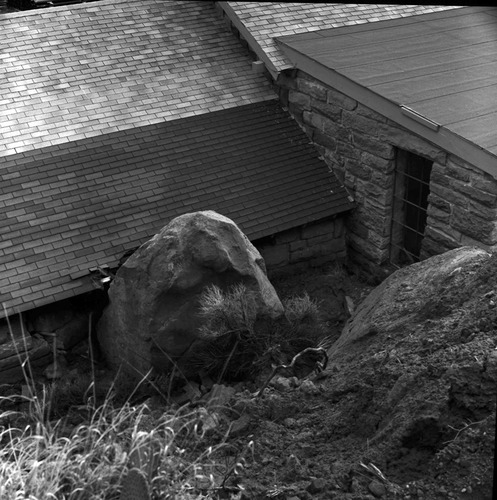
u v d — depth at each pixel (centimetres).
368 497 378
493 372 417
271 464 434
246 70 1299
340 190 1186
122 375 848
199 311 786
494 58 1180
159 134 1178
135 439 386
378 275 1170
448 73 1118
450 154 973
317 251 1189
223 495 404
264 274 838
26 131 1123
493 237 961
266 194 1144
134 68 1245
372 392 467
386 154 1090
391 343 552
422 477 391
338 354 600
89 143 1137
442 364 450
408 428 406
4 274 963
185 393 750
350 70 1124
